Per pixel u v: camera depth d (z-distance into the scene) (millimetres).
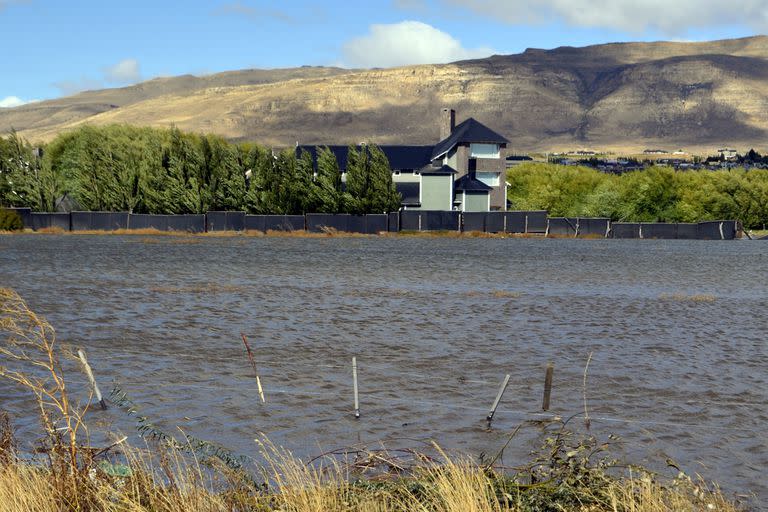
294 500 8406
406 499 8445
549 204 132000
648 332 26391
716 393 17672
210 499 8336
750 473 12344
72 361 19859
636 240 100812
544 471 9648
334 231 104688
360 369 19766
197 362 20234
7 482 8242
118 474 9867
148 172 109938
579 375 19406
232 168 109312
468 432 14320
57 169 128125
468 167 127688
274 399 16484
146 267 49594
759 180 135000
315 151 130750
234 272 46625
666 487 9016
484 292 37406
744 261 61812
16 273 44406
